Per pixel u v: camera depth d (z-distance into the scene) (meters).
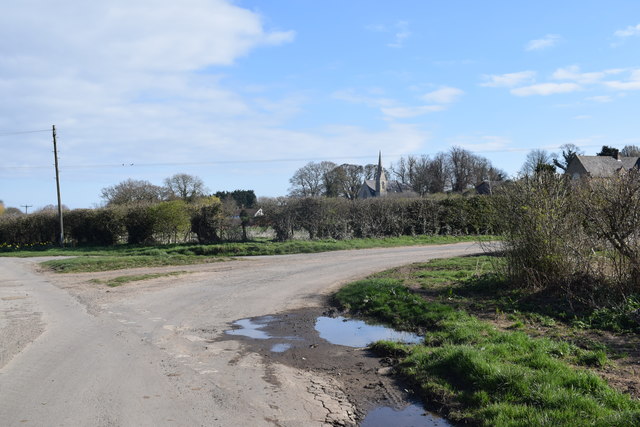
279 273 17.53
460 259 18.31
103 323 10.05
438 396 5.79
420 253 23.03
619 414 4.49
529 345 6.96
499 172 76.12
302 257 22.78
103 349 8.05
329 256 22.83
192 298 12.97
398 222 32.03
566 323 8.44
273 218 29.44
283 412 5.50
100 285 15.50
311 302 12.32
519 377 5.57
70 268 20.08
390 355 7.69
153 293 13.80
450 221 32.81
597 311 8.53
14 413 5.35
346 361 7.48
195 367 7.14
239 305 12.01
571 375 5.61
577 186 10.72
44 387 6.20
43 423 5.09
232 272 18.05
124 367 7.07
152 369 7.00
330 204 30.47
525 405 5.04
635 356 6.60
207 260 22.11
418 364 6.79
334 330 9.51
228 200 31.23
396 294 11.46
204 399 5.84
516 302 9.91
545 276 10.42
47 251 31.59
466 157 80.56
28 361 7.32
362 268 18.22
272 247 25.56
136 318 10.57
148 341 8.61
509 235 11.41
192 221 29.86
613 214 9.38
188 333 9.27
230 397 5.93
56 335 9.00
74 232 35.69
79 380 6.48
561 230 10.41
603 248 10.04
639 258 9.18
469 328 8.17
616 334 7.62
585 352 6.70
